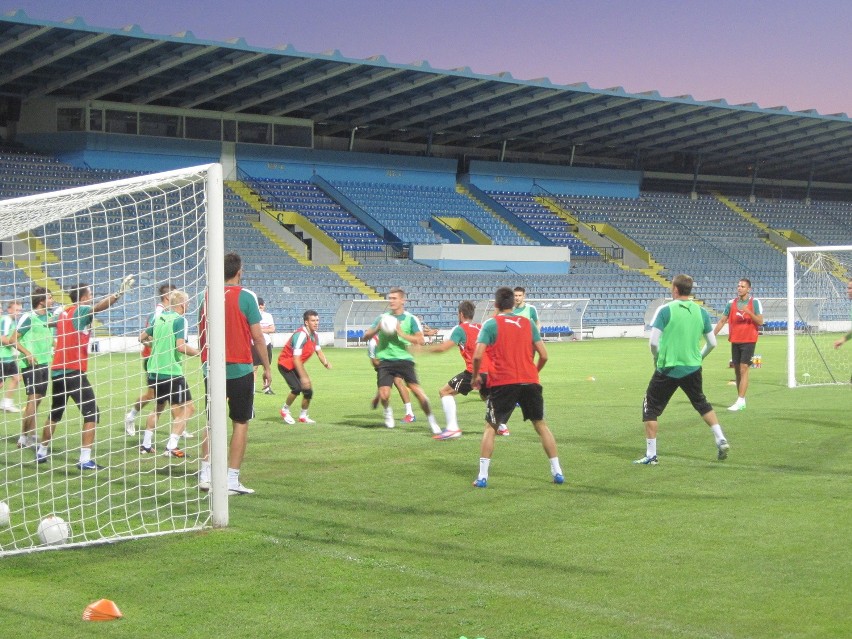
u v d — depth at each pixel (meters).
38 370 10.20
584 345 32.50
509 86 37.75
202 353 8.06
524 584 5.51
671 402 14.89
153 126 37.03
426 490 8.14
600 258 43.91
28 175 33.03
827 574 5.62
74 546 6.41
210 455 6.95
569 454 9.93
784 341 34.72
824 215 53.31
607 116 42.75
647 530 6.70
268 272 34.50
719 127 45.34
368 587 5.48
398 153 45.75
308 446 10.59
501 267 39.69
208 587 5.53
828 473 8.80
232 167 39.00
